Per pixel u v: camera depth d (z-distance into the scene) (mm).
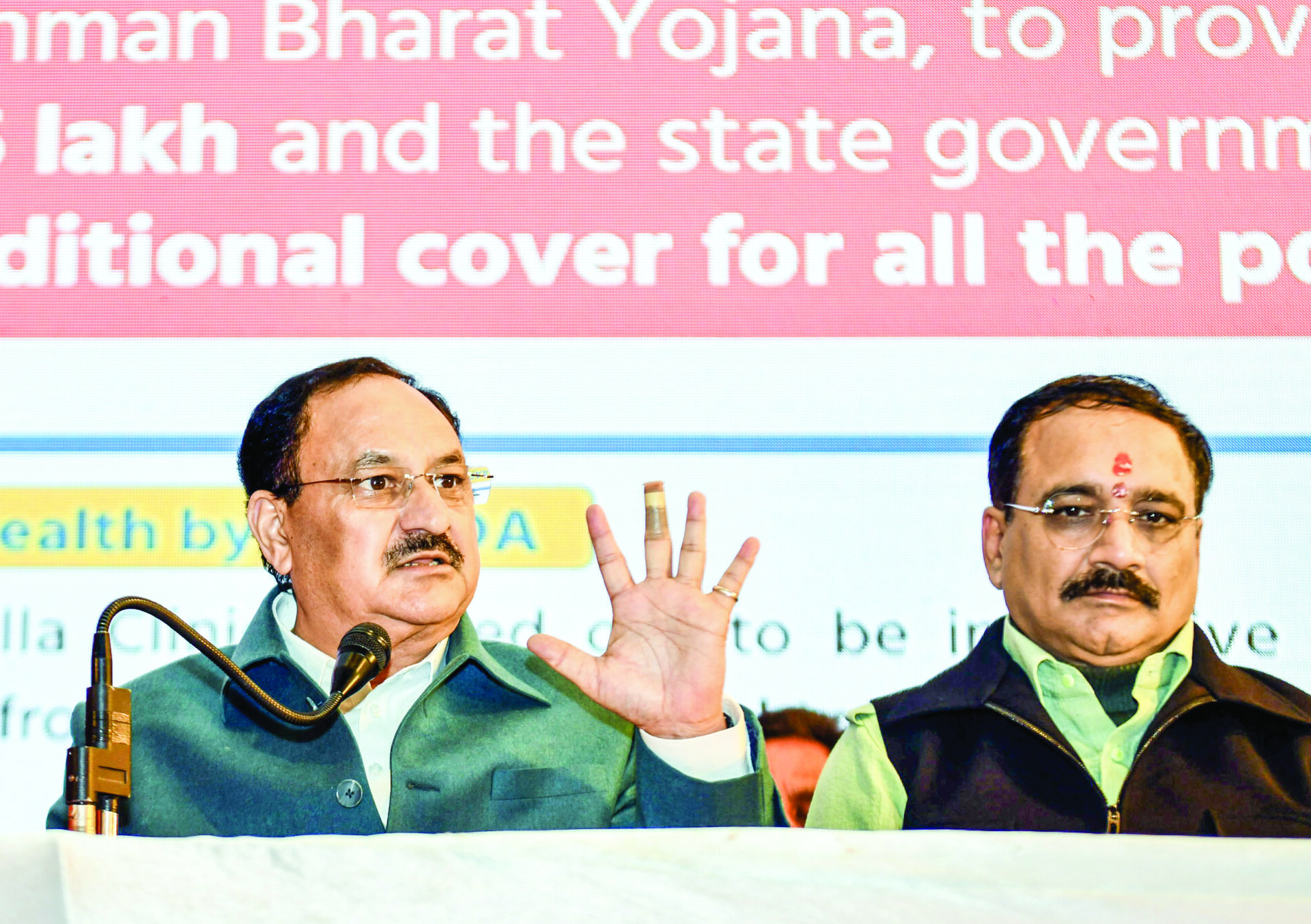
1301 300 2383
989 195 2410
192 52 2445
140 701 2170
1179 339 2365
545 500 2311
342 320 2361
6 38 2441
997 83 2441
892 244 2396
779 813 2135
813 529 2307
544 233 2396
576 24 2461
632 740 2184
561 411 2336
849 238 2400
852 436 2336
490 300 2369
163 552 2273
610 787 2135
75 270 2363
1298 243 2400
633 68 2449
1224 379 2352
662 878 1087
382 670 1423
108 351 2338
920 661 2273
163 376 2332
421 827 2066
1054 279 2387
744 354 2357
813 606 2283
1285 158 2424
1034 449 2324
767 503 2312
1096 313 2379
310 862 1089
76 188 2393
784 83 2445
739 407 2342
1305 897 1051
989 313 2375
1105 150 2424
